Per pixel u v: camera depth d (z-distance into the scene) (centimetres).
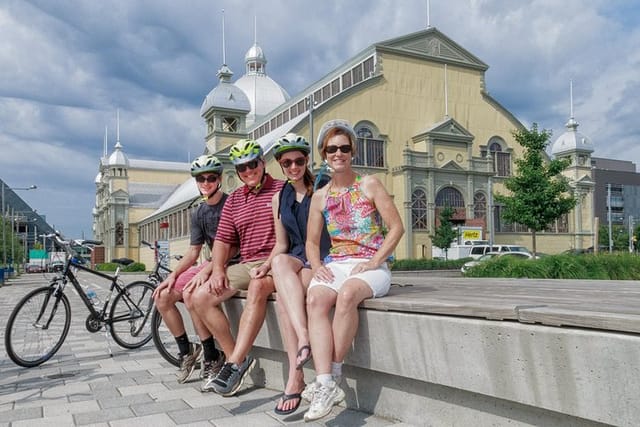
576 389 230
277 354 458
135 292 704
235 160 457
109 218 7738
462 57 4944
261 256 465
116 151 7700
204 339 479
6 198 10888
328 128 380
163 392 456
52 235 633
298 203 424
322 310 340
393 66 4612
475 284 653
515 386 257
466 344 280
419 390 340
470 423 308
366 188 376
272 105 7144
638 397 207
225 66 4250
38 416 391
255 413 381
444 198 4628
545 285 631
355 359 358
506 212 2861
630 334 212
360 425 346
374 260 358
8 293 2441
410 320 315
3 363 620
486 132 5019
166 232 5516
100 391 466
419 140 4612
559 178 2869
